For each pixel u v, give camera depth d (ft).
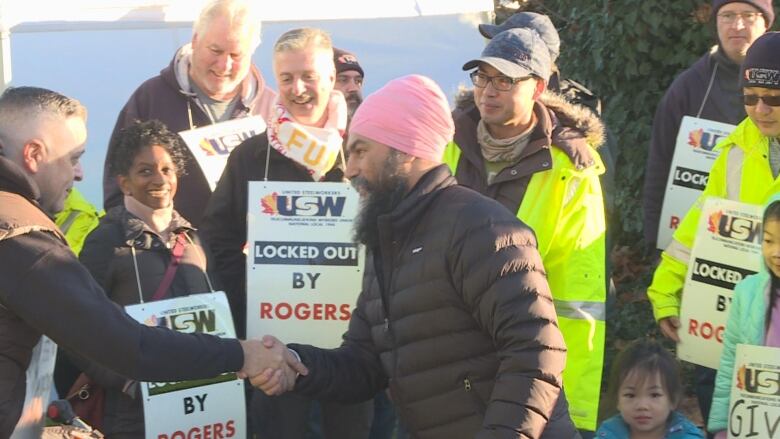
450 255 11.85
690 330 16.66
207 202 17.76
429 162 12.31
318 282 15.84
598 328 15.42
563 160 15.39
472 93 16.43
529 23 18.62
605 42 26.71
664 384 15.79
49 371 11.93
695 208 17.37
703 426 19.35
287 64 16.40
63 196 11.85
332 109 16.81
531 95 15.25
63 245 11.19
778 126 16.20
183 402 14.92
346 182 16.07
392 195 12.23
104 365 11.25
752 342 15.48
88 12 23.43
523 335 11.51
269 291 15.87
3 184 11.06
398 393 12.55
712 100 20.12
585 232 15.37
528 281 11.66
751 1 19.42
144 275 15.30
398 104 12.22
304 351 13.33
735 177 17.03
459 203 12.03
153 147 15.48
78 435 12.66
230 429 15.17
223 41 18.13
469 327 11.98
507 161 15.60
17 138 11.48
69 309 10.92
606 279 16.89
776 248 15.24
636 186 26.91
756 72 16.07
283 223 15.85
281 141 16.37
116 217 15.60
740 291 15.74
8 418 10.95
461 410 12.12
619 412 16.55
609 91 27.30
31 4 23.09
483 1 25.30
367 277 13.14
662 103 20.76
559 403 12.48
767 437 14.79
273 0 24.18
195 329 14.94
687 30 26.08
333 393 13.42
